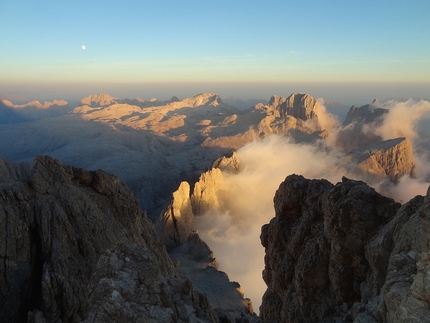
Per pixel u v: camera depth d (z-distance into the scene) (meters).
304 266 22.59
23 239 22.95
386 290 13.07
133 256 17.56
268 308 30.25
